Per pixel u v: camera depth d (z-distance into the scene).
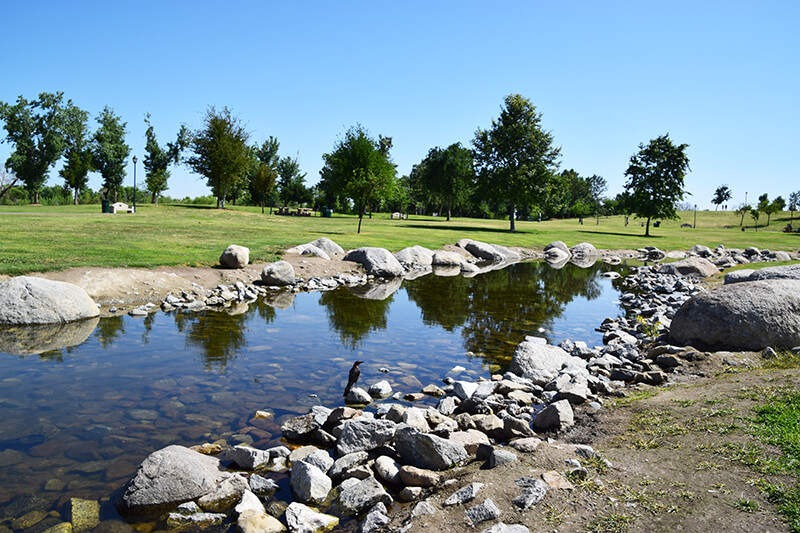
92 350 8.89
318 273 19.59
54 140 67.31
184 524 3.96
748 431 5.04
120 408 6.29
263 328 11.19
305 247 21.84
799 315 8.97
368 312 13.70
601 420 6.05
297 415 6.35
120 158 72.81
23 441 5.24
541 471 4.52
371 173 34.56
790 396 5.88
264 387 7.36
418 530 3.68
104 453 5.06
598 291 19.98
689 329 9.66
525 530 3.52
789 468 4.22
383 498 4.39
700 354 8.70
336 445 5.44
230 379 7.64
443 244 33.16
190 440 5.48
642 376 7.96
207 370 8.02
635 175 61.66
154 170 69.12
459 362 9.24
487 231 50.72
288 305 14.20
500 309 15.02
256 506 4.18
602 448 5.17
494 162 55.41
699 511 3.71
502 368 8.95
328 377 7.98
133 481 4.24
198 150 53.00
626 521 3.65
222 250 19.80
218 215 42.53
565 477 4.37
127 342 9.51
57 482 4.46
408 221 61.69
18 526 3.77
